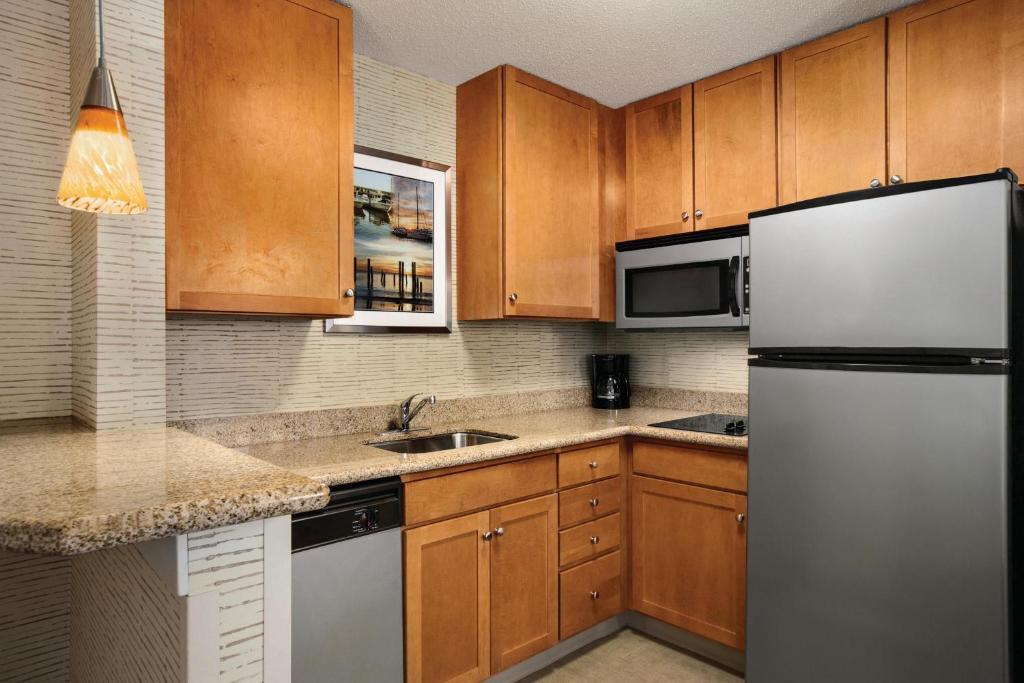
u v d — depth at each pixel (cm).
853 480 159
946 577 144
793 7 203
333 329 224
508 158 242
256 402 207
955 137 191
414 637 179
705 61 243
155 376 146
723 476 220
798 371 170
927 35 197
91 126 107
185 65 162
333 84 192
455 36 221
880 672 154
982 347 140
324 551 160
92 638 135
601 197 284
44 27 168
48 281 168
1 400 161
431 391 255
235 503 74
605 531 242
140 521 68
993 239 139
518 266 246
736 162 246
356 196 229
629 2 199
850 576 159
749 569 183
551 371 306
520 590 210
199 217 164
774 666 176
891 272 154
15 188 163
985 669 138
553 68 248
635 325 276
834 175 218
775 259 176
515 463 208
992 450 138
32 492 77
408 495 178
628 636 251
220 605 77
